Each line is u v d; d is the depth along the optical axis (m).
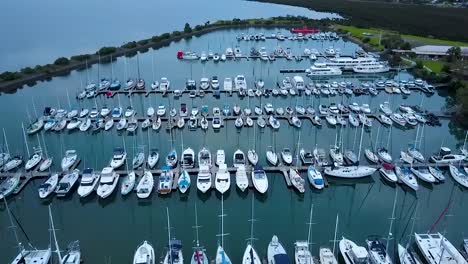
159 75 121.44
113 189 57.19
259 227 51.88
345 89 105.31
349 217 54.72
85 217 54.78
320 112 87.44
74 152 67.62
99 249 47.56
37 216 54.78
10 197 57.38
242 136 77.81
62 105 94.69
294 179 59.16
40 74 118.62
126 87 104.69
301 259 42.44
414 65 128.50
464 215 55.56
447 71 118.44
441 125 85.19
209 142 74.81
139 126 81.62
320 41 179.25
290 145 73.88
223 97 99.38
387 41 154.62
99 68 132.00
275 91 101.50
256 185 57.78
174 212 55.59
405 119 84.25
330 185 62.03
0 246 48.62
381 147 71.62
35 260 42.41
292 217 54.53
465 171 62.62
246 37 178.88
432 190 61.28
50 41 183.62
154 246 47.94
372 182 62.72
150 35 198.88
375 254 42.44
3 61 145.50
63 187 56.47
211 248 47.25
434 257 43.06
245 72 125.56
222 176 58.47
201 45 169.25
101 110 86.12
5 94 106.56
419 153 68.12
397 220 54.00
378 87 108.00
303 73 125.62
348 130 81.56
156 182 59.84
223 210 55.69
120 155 65.56
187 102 95.69
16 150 71.69
